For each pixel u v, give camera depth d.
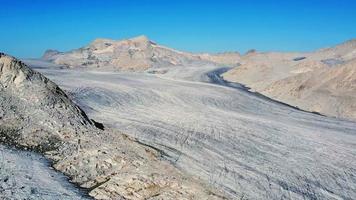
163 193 20.02
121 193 19.88
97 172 22.12
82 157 23.70
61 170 22.38
